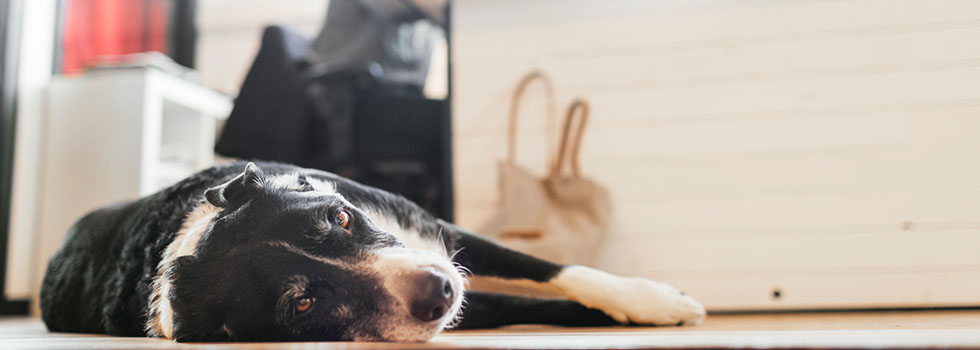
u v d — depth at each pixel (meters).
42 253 3.44
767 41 2.38
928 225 2.22
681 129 2.43
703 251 2.39
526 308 1.70
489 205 2.57
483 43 2.61
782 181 2.34
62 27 3.94
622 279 1.64
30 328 2.09
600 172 2.49
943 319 1.74
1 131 3.39
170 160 3.60
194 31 4.59
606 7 2.51
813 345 0.86
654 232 2.43
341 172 2.71
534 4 2.57
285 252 1.14
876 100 2.29
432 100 2.78
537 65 2.56
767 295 2.33
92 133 3.38
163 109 3.82
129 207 1.69
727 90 2.40
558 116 2.53
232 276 1.14
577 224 2.40
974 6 2.23
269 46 2.73
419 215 1.63
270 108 2.68
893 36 2.28
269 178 1.32
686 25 2.44
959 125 2.22
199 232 1.27
